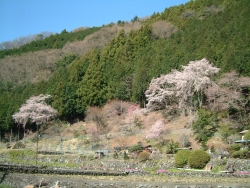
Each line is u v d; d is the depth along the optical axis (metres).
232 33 45.38
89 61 57.84
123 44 60.19
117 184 20.89
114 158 32.81
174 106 42.62
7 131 52.94
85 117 50.44
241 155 26.83
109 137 41.72
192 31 54.38
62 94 50.97
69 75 56.03
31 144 44.81
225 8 59.38
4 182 21.97
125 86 48.72
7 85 70.62
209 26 51.91
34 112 49.38
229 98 35.16
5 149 42.34
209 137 32.84
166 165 28.06
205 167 26.36
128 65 52.38
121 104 47.50
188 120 38.12
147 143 36.50
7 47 109.62
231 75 36.19
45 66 80.19
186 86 39.19
